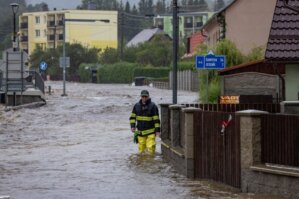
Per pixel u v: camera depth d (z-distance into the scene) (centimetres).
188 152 1501
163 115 1955
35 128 3105
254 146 1231
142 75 10994
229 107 1972
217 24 5572
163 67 10994
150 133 1984
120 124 3272
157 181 1466
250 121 1233
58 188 1378
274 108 1992
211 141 1416
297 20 1783
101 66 12138
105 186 1398
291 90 1889
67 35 15212
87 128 3067
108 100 5375
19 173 1627
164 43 11706
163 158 1898
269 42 1748
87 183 1446
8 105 4741
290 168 1157
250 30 4475
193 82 7256
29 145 2380
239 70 2627
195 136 1493
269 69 2584
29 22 16600
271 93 2581
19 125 3281
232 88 2636
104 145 2314
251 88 2614
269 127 1214
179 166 1605
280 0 1830
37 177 1551
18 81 4466
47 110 4241
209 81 3003
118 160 1878
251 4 4462
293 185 1143
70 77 13175
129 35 17375
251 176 1237
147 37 14012
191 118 1497
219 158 1377
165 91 7400
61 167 1742
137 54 11819
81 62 13175
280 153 1189
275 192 1180
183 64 8006
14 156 2025
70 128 3084
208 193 1280
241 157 1262
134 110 2006
